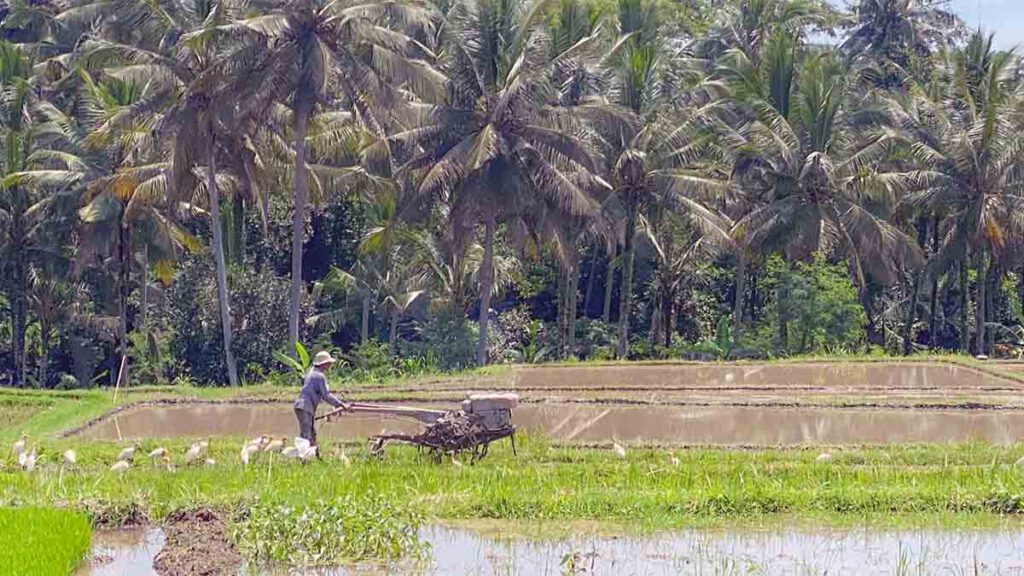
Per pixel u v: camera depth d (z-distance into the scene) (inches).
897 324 3543.3
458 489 1148.5
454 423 1311.5
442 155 2500.0
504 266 3048.7
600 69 2785.4
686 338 3408.0
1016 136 2785.4
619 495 1112.8
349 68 2290.8
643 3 3048.7
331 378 2145.7
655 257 3181.6
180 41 2257.6
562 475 1225.4
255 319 2928.2
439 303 2984.7
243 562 943.7
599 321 3240.7
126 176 2452.0
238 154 2507.4
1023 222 2810.0
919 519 1075.9
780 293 2851.9
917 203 2920.8
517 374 2095.2
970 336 3486.7
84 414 1705.2
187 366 2901.1
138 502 1071.6
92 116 2714.1
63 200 2758.4
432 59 2817.4
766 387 1889.8
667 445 1428.4
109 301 3019.2
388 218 2829.7
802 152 2878.9
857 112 3112.7
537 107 2475.4
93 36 3041.3
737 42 3553.2
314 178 2677.2
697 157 2871.6
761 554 977.5
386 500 1053.2
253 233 3270.2
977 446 1387.8
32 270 2935.5
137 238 2721.5
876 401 1727.4
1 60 3043.8
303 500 1059.3
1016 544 1004.6
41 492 1127.6
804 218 2832.2
